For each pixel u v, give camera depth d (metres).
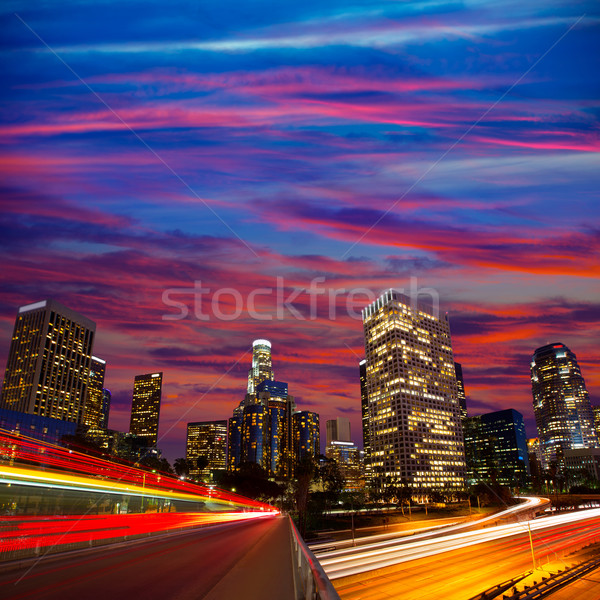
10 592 11.26
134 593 11.02
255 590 11.25
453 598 54.12
